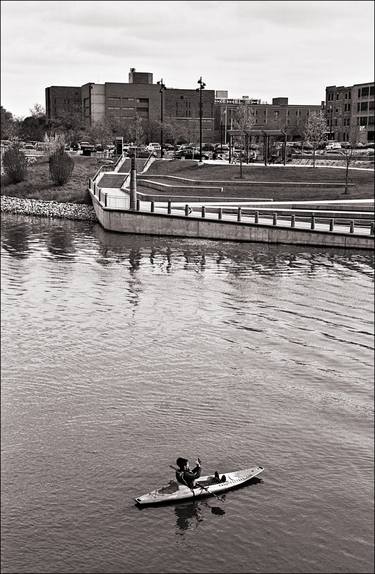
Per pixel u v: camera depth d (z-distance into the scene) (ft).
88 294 138.00
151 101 611.88
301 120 574.15
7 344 105.40
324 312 124.47
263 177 297.33
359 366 97.19
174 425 79.15
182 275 156.04
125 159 365.61
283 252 186.80
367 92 533.14
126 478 68.69
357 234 190.49
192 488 65.67
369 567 56.70
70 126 539.70
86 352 102.53
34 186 320.09
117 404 84.58
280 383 90.94
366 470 69.62
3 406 83.46
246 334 111.45
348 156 301.22
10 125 539.70
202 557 57.77
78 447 74.18
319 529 61.05
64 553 58.18
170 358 100.17
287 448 73.92
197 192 269.44
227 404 84.53
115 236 216.54
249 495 65.72
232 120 564.71
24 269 163.02
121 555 58.13
